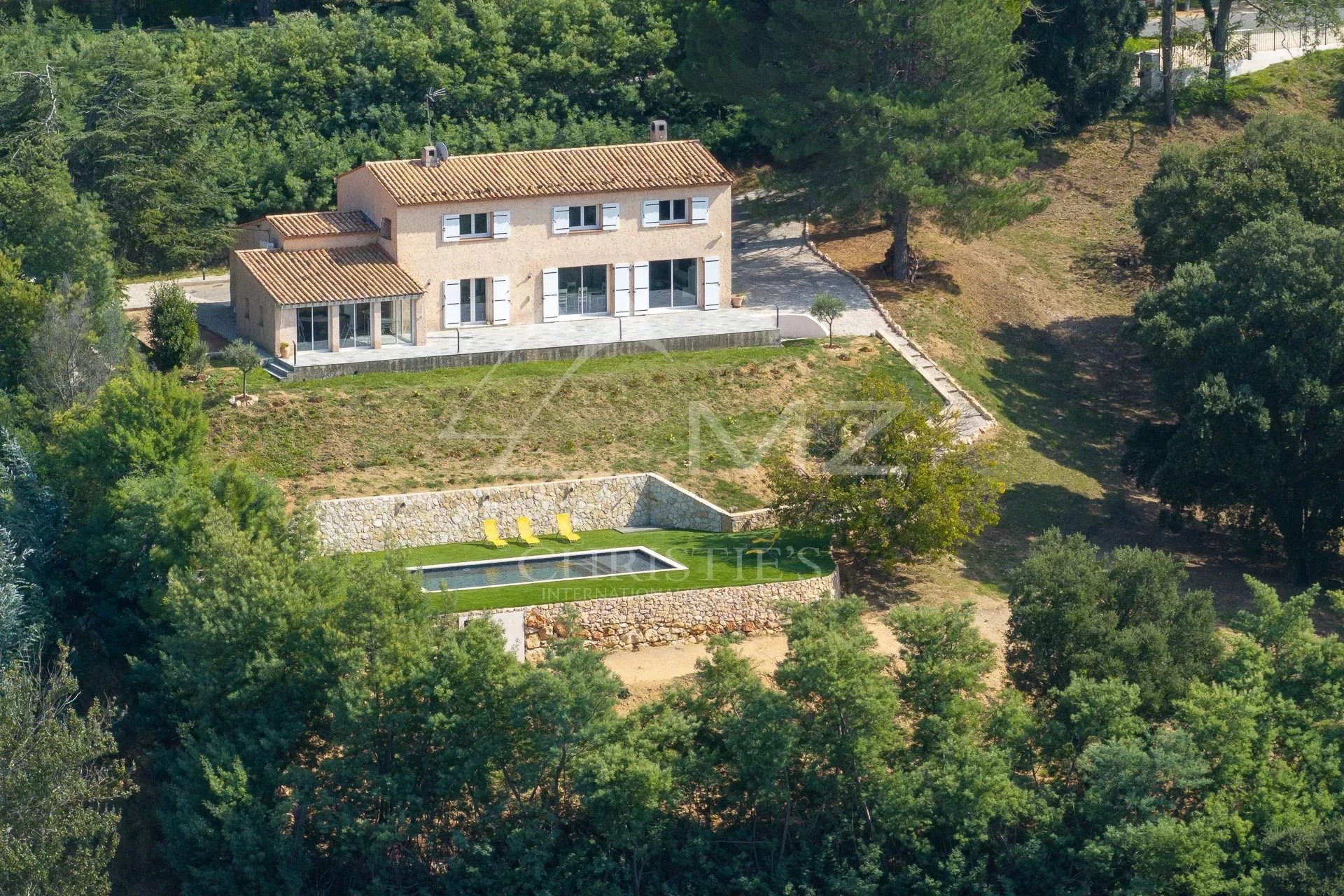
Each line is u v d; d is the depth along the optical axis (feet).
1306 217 233.76
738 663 153.89
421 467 195.83
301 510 173.47
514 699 149.89
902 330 235.81
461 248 223.30
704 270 235.20
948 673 153.07
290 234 221.87
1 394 195.31
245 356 203.31
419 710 152.66
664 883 151.12
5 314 204.85
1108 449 229.25
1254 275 210.59
